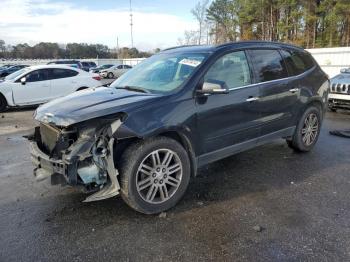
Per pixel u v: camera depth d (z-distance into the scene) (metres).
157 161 3.50
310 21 40.66
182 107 3.63
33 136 3.94
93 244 3.03
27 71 11.29
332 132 7.07
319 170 4.80
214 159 4.12
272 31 46.00
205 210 3.63
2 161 5.48
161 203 3.55
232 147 4.27
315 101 5.53
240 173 4.71
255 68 4.50
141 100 3.48
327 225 3.28
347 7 35.81
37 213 3.62
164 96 3.60
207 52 4.16
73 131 3.28
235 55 4.32
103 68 38.75
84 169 3.21
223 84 3.65
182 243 3.02
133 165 3.31
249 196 3.96
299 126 5.34
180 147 3.63
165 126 3.45
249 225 3.31
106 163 3.27
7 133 7.74
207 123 3.88
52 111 3.50
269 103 4.62
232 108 4.11
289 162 5.16
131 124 3.25
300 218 3.43
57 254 2.89
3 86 10.86
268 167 4.95
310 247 2.93
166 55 4.70
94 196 3.23
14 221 3.45
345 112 9.88
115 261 2.79
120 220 3.45
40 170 3.59
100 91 4.13
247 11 46.88
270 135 4.82
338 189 4.14
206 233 3.18
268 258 2.79
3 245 3.03
